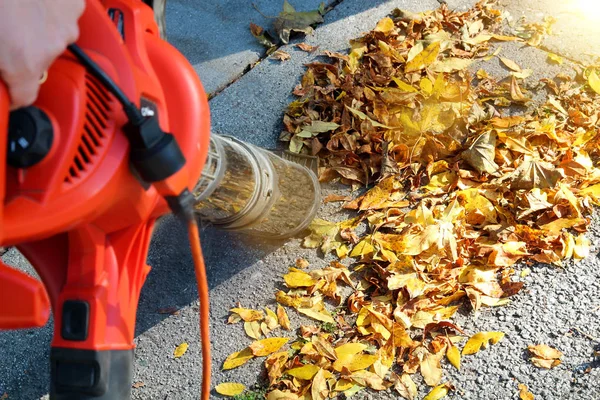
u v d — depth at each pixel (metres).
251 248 2.31
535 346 1.97
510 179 2.26
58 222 1.01
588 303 2.04
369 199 2.33
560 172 2.22
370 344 2.06
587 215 2.20
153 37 1.34
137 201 1.18
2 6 0.87
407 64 2.61
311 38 2.84
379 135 2.44
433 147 2.39
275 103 2.65
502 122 2.40
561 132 2.35
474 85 2.60
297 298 2.18
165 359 2.16
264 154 2.00
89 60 1.02
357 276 2.21
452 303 2.10
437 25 2.77
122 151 1.07
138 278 1.34
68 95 1.01
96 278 1.24
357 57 2.69
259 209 1.92
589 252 2.12
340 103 2.56
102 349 1.21
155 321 2.23
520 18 2.77
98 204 1.06
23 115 0.96
